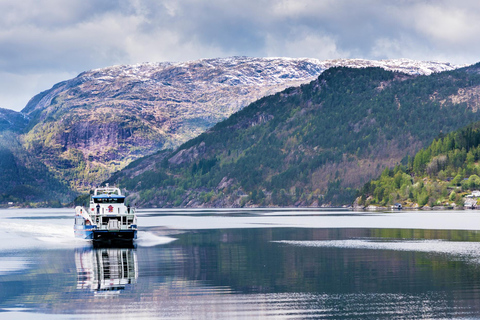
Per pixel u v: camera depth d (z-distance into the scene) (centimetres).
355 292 8244
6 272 10381
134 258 12300
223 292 8325
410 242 15450
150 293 8275
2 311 7256
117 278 9556
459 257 11794
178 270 10381
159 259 12062
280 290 8444
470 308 7262
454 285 8662
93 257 12625
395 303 7556
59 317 6975
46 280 9431
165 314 7100
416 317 6894
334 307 7394
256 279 9338
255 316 6988
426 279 9162
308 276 9575
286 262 11319
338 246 14488
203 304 7594
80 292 8381
